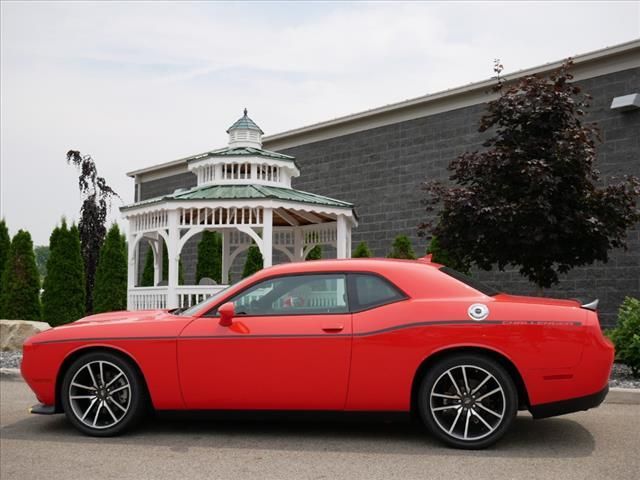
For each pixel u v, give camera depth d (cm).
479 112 1541
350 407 521
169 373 542
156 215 1215
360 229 1783
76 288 1439
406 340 512
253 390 531
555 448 512
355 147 1811
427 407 509
